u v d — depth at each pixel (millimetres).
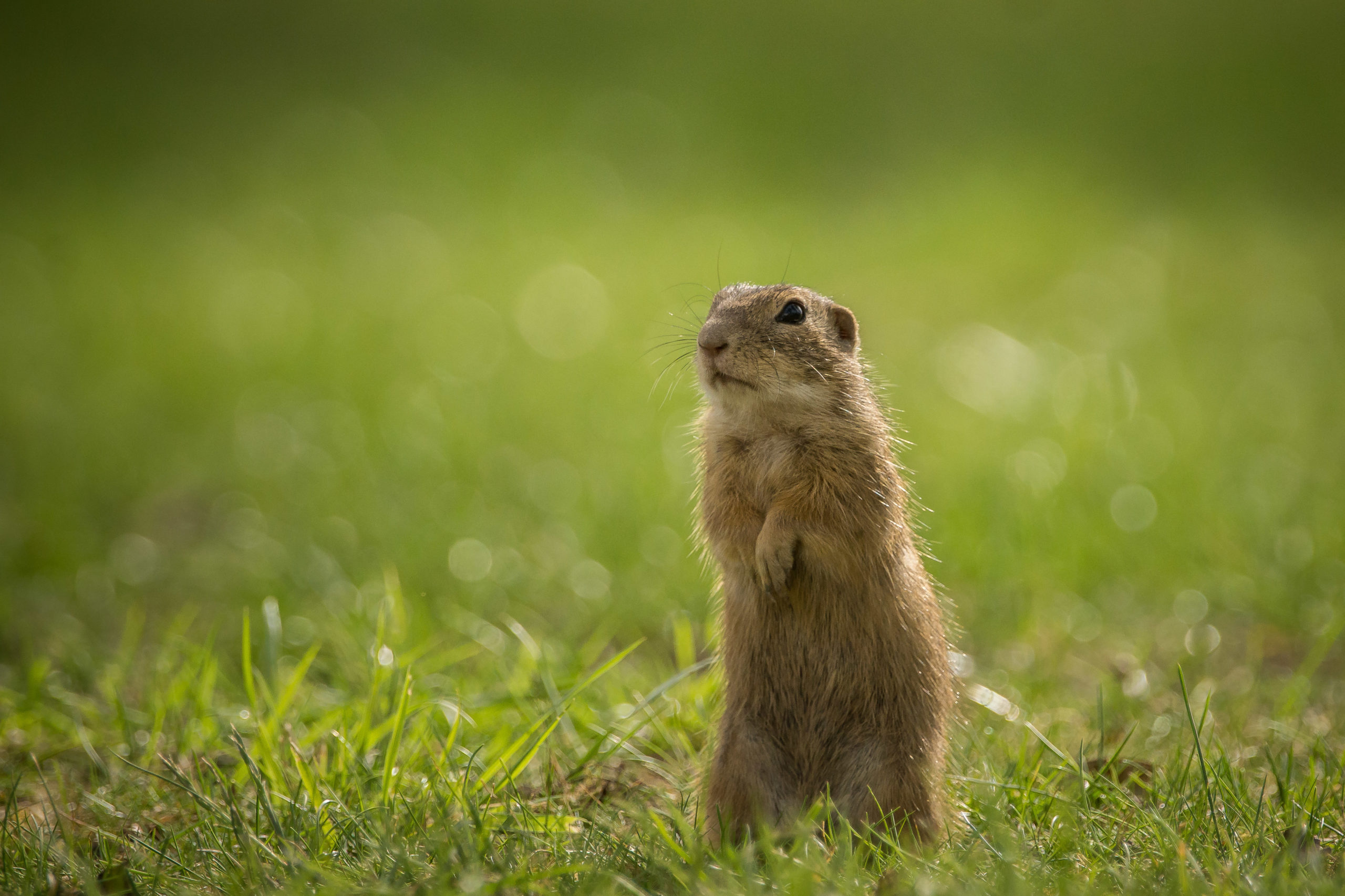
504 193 27828
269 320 20406
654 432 14586
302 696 8211
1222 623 9953
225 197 27828
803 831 5488
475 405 15836
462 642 9523
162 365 18453
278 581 10633
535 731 7062
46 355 18891
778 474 6578
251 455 14812
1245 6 34375
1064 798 6422
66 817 6684
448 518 12109
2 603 10273
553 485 13102
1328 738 7398
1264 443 13906
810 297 7168
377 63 34844
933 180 27812
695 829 6172
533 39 35406
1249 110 30266
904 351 18188
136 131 31391
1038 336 18953
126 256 24078
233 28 36750
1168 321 19312
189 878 5637
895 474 6730
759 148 29844
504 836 5926
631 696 8242
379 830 5875
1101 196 26547
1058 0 35281
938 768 6453
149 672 8727
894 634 6398
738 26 35469
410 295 21797
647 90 32656
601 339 18844
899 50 33938
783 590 6398
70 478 13984
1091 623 9883
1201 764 6031
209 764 6719
